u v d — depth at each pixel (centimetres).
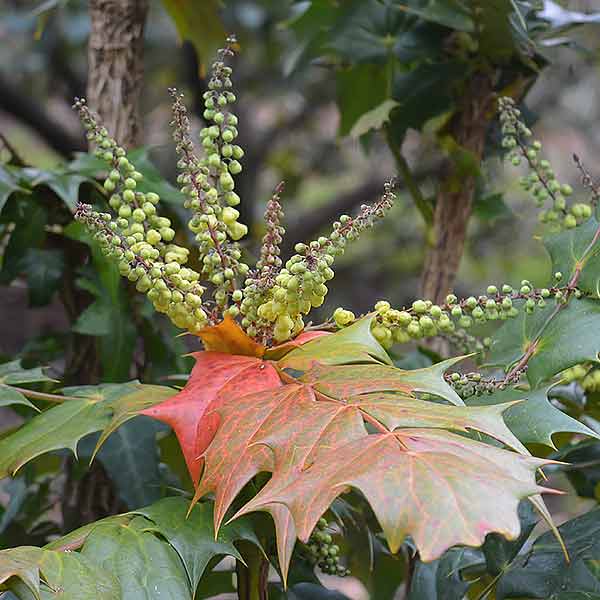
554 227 63
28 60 160
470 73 75
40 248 73
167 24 163
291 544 44
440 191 78
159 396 52
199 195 52
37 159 203
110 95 76
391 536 39
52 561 45
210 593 62
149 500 63
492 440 52
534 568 54
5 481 80
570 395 64
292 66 93
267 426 45
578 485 65
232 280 52
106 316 70
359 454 42
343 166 185
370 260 184
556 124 184
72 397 55
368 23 79
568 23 74
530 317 57
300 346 51
